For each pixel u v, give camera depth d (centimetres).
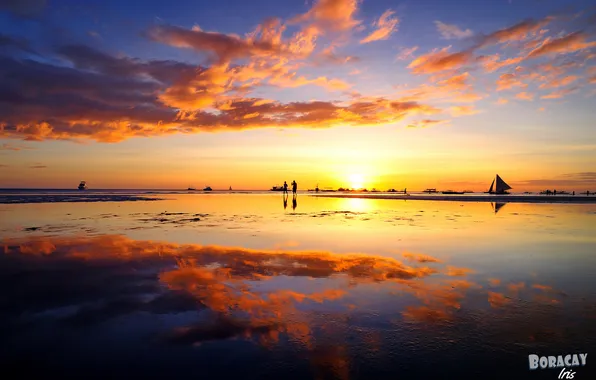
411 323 500
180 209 2767
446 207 3077
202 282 718
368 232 1413
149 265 865
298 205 3416
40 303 596
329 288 672
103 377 370
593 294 623
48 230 1473
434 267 832
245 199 4941
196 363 396
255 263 881
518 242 1171
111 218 2003
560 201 4266
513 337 452
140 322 514
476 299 600
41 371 381
